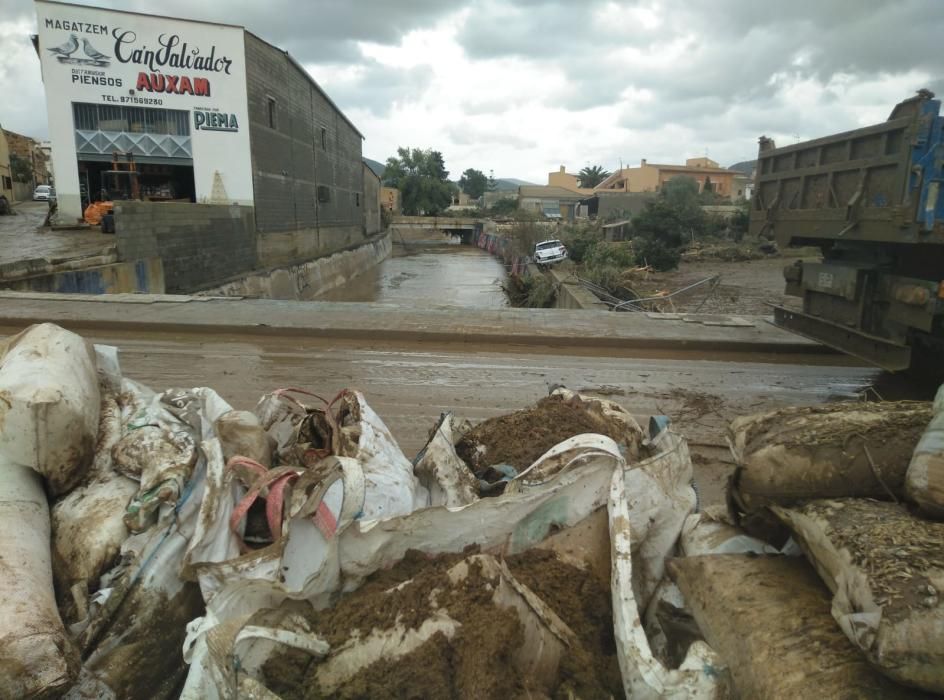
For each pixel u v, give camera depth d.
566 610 2.23
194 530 2.62
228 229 25.30
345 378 7.94
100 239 22.78
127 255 18.28
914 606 1.64
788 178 8.41
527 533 2.51
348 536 2.28
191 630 2.07
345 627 2.03
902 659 1.62
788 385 8.12
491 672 1.85
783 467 2.30
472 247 77.31
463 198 140.50
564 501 2.54
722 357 9.61
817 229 7.64
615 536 2.25
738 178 99.00
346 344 9.77
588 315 11.80
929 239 5.91
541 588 2.27
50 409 2.61
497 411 6.83
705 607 2.28
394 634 1.95
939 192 5.90
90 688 2.18
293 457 3.21
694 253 42.28
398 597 2.05
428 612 1.97
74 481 2.79
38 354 2.91
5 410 2.58
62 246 20.50
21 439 2.60
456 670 1.88
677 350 9.95
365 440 3.03
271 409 3.56
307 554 2.28
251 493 2.62
